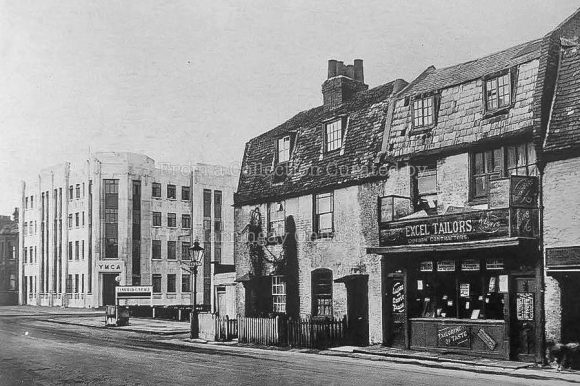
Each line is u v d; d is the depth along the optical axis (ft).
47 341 81.05
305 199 82.02
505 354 56.39
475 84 63.62
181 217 215.10
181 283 212.02
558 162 54.54
